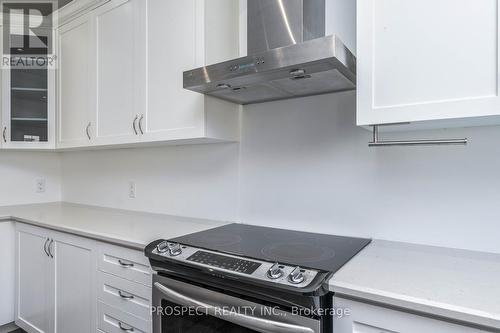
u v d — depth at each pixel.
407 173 1.32
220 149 1.86
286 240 1.37
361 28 1.07
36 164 2.81
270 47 1.33
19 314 2.16
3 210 2.38
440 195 1.25
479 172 1.18
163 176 2.15
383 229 1.37
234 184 1.81
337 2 1.36
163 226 1.73
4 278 2.17
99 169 2.58
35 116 2.43
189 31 1.57
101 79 2.02
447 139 1.14
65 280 1.80
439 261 1.08
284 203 1.63
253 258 1.10
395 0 1.02
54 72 2.39
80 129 2.18
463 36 0.92
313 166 1.54
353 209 1.44
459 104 0.92
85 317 1.68
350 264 1.05
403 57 1.00
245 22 1.41
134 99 1.82
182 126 1.61
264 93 1.51
